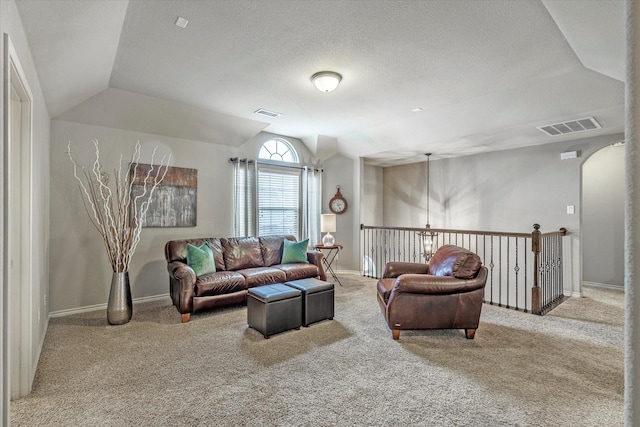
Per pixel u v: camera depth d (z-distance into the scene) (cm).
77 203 384
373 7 222
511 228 548
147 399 211
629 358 42
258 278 404
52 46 225
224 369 250
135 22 238
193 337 311
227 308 399
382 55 288
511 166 550
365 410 200
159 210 445
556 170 497
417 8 223
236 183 518
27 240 218
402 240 710
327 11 226
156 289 444
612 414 196
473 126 444
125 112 397
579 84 334
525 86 354
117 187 407
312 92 376
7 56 156
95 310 391
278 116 465
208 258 401
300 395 216
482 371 246
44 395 215
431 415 195
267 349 285
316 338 309
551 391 220
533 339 305
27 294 217
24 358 214
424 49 278
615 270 521
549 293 430
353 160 634
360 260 621
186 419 192
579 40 245
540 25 242
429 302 299
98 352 278
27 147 220
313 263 479
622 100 338
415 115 459
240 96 389
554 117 386
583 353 276
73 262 381
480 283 302
